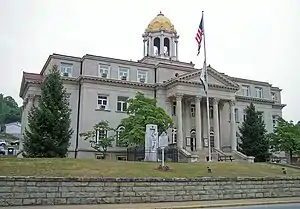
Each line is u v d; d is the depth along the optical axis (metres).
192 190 23.09
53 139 34.78
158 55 58.75
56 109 36.00
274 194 25.88
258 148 49.94
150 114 42.41
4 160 26.78
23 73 50.47
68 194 20.14
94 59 48.81
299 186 27.14
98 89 48.12
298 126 53.72
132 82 50.03
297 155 54.69
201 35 40.00
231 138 50.75
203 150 47.94
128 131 42.59
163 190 22.23
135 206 19.11
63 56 48.56
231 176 26.69
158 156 37.06
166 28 60.03
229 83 51.81
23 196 19.33
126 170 25.69
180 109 47.91
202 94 49.34
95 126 44.91
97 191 20.72
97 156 45.72
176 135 48.84
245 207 19.47
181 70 53.44
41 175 21.78
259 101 61.44
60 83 37.81
